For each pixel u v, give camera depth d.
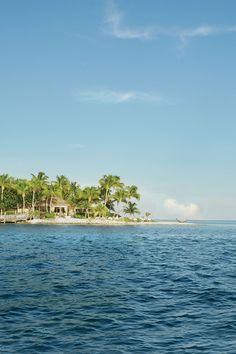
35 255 42.22
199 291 22.97
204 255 46.19
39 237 78.50
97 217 183.12
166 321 16.59
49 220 163.12
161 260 39.56
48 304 19.16
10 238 73.81
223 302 20.19
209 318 17.09
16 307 18.45
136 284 24.98
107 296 21.17
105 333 14.90
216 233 122.12
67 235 88.75
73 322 16.23
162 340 14.20
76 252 47.00
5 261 36.00
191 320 16.77
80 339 14.17
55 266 33.00
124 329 15.41
